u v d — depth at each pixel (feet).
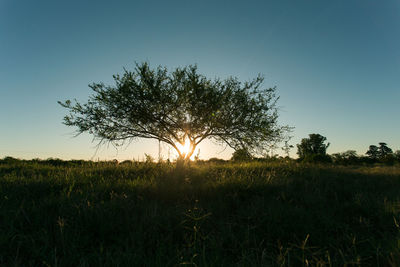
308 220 8.14
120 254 5.51
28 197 10.13
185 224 7.63
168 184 12.09
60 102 35.53
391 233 7.29
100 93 35.76
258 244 6.64
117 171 18.89
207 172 17.92
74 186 12.53
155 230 6.99
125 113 36.42
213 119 36.40
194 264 5.04
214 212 8.93
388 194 12.44
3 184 12.21
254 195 11.42
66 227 6.86
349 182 17.44
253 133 38.52
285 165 25.22
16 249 5.86
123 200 9.36
